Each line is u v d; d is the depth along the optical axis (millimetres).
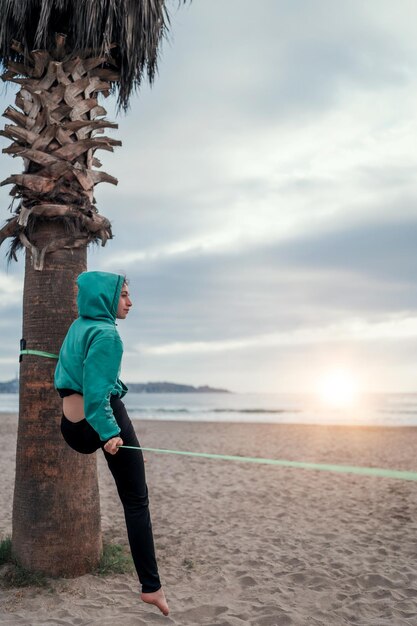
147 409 57031
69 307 4559
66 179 4562
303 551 5703
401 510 7641
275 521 7027
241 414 45250
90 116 4766
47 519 4371
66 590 4199
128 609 3998
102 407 2625
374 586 4715
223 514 7418
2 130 4508
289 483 9742
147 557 2926
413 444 16906
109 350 2684
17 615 3824
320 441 17859
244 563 5293
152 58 5129
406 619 4039
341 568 5148
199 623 3873
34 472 4418
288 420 35562
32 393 4449
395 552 5688
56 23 4730
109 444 2621
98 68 4848
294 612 4090
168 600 4289
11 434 18312
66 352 2891
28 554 4371
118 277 3018
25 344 4527
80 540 4465
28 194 4531
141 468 2947
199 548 5785
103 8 4605
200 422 28172
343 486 9453
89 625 3693
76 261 4629
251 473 10844
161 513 7477
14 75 4711
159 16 5086
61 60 4680
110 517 6922
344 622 3975
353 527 6715
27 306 4566
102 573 4520
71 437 2824
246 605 4215
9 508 7434
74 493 4457
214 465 11914
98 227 4684
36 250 4512
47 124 4555
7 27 4699
